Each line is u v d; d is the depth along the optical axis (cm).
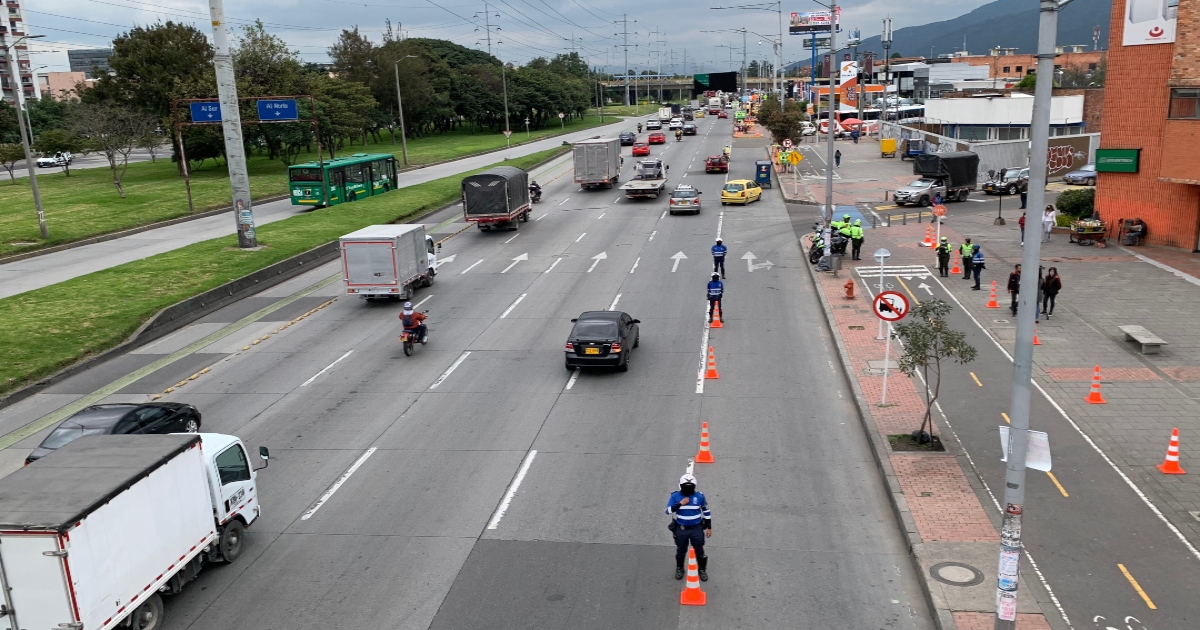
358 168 5850
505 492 1593
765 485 1602
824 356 2414
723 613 1189
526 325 2822
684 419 1952
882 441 1753
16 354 2548
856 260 3647
